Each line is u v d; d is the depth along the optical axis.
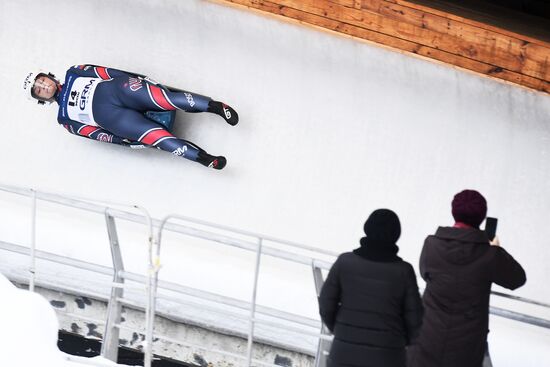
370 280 14.57
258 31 24.97
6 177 26.00
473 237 15.40
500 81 23.36
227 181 24.77
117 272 19.23
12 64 26.52
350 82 24.47
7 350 15.57
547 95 23.56
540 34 25.08
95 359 16.34
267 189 24.55
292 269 23.73
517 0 31.45
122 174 25.42
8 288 16.88
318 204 24.23
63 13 26.25
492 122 23.84
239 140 24.81
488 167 23.75
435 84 24.11
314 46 24.67
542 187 23.48
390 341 14.61
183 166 25.12
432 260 15.62
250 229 24.34
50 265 24.14
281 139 24.67
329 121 24.50
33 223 18.22
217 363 22.91
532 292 22.98
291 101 24.69
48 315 16.56
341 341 14.74
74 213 25.20
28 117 26.34
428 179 23.92
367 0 23.19
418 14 22.83
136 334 23.27
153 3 25.70
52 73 26.14
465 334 15.43
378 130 24.27
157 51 25.52
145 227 24.67
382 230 14.58
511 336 22.22
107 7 25.97
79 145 25.91
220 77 25.08
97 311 23.72
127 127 23.47
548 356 21.89
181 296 23.25
